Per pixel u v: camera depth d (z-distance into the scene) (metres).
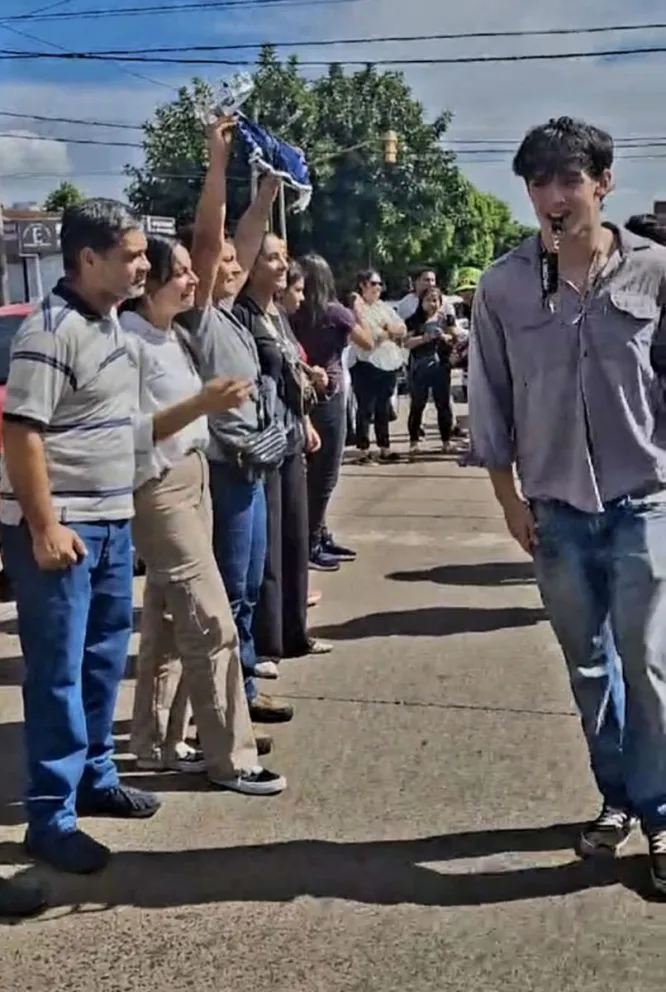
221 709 4.14
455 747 4.53
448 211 46.44
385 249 44.12
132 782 4.28
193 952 3.20
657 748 3.41
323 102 43.88
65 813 3.67
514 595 6.83
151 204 45.12
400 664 5.54
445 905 3.42
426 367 12.54
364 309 11.77
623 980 3.04
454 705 4.98
